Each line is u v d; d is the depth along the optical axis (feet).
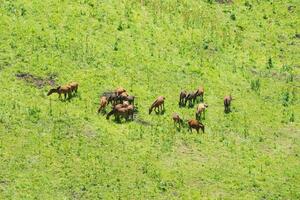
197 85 294.05
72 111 252.21
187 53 319.68
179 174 226.99
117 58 298.56
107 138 240.32
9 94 254.88
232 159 242.37
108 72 286.66
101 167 223.10
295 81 317.01
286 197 222.07
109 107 262.88
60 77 274.98
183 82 294.25
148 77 290.76
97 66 288.92
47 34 301.02
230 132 261.65
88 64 289.12
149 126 254.27
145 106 268.82
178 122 256.11
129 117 256.93
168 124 257.55
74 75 278.46
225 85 300.81
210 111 274.98
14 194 203.41
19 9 311.88
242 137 259.80
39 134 234.38
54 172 216.74
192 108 273.54
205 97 285.64
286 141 262.06
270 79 315.78
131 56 303.07
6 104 247.29
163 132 251.39
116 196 209.87
